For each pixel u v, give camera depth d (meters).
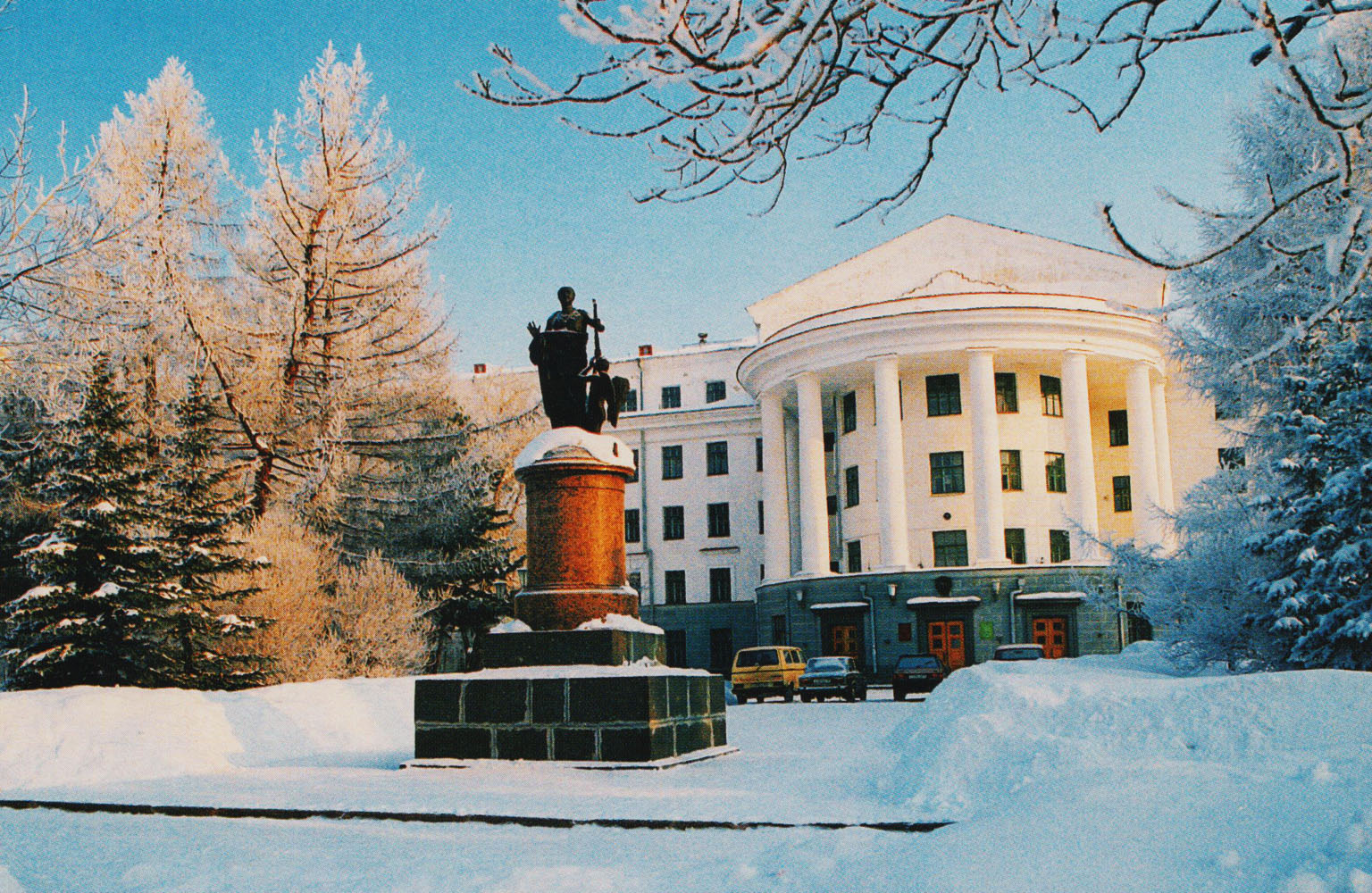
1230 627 16.67
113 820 9.20
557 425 13.98
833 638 40.62
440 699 12.62
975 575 38.50
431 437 28.14
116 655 18.59
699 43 3.83
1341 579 15.47
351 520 28.95
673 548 50.94
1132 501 42.22
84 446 18.72
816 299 46.16
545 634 12.70
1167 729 9.05
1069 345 39.38
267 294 25.97
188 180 26.16
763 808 8.85
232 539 21.58
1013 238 43.03
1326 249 3.70
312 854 7.31
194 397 22.22
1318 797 5.37
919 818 8.26
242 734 14.92
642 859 6.93
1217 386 17.95
